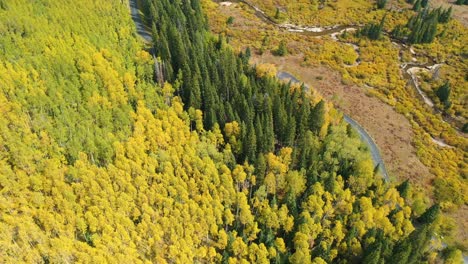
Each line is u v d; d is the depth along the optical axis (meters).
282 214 83.44
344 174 97.25
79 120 86.62
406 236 85.94
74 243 66.31
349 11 197.50
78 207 71.75
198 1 163.25
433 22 176.75
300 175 92.12
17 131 76.94
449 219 97.94
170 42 123.62
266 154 98.31
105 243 68.50
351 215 87.19
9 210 66.69
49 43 101.06
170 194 83.38
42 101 84.56
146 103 100.12
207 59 119.81
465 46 176.38
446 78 158.75
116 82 98.44
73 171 75.44
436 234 93.94
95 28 116.88
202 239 82.12
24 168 73.25
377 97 140.88
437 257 87.56
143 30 140.62
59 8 117.31
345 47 169.25
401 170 110.88
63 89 90.12
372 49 171.00
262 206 87.56
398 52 173.25
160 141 91.31
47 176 73.88
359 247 81.50
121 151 84.44
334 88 142.00
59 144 80.38
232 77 113.25
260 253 77.62
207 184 86.44
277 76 138.62
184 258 73.38
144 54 114.19
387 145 119.25
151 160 85.94
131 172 82.38
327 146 100.56
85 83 94.44
